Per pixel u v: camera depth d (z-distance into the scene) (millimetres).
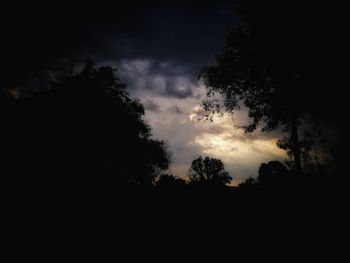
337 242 11383
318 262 10453
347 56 16719
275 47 20312
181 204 26031
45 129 31016
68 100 34406
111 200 26141
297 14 18375
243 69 24906
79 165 30781
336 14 16891
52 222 18062
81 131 33781
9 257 12211
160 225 20000
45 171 26797
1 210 18438
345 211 13219
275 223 14633
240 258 12086
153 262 12477
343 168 15578
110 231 17672
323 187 15461
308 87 18281
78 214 20688
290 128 23203
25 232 15594
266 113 24891
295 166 19797
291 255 11352
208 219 20312
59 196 23656
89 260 12656
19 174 24875
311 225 12992
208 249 13750
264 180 23438
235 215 18938
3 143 27906
